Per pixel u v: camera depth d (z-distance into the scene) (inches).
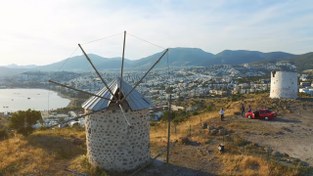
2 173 812.6
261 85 5954.7
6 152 1001.5
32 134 1326.3
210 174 796.0
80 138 1247.5
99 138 832.9
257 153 930.1
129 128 813.2
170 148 1019.9
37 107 6865.2
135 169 830.5
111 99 813.9
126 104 815.1
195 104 3518.7
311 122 1382.9
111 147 818.2
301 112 1620.3
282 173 765.9
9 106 7081.7
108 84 891.4
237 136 1122.0
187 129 1291.8
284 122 1380.4
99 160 838.5
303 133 1178.6
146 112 863.7
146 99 902.4
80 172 812.6
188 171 816.9
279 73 2059.5
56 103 7642.7
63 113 5002.5
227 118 1476.4
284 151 955.3
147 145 874.8
